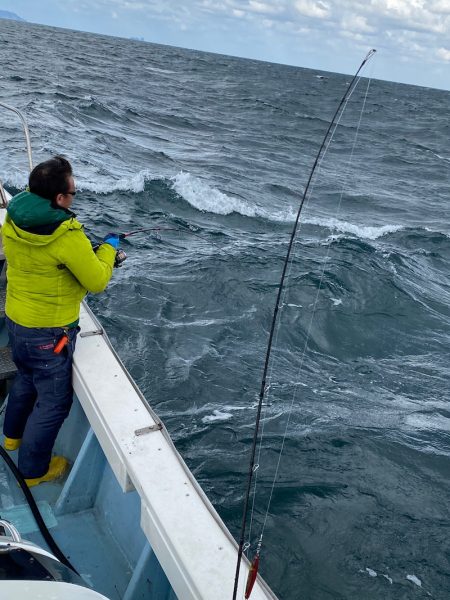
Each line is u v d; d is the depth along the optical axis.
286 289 9.81
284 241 13.16
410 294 10.84
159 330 7.64
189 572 1.61
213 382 6.66
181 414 6.04
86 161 17.28
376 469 5.64
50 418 2.56
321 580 4.32
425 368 8.02
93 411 2.32
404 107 79.75
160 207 14.34
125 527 2.50
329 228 15.35
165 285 9.11
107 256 2.47
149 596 2.15
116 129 25.56
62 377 2.52
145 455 2.04
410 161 35.03
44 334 2.43
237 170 21.98
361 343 8.55
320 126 43.62
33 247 2.21
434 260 14.20
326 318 9.07
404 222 18.69
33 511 2.52
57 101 27.73
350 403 6.76
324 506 5.05
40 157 16.20
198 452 5.52
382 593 4.28
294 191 20.09
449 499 5.38
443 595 4.34
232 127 35.25
